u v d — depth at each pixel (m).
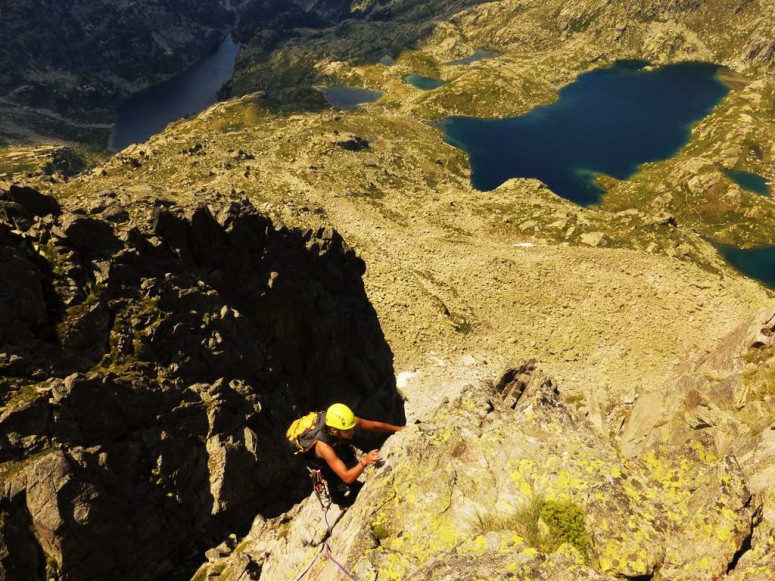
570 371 99.75
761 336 34.44
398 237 145.38
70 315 26.00
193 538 26.44
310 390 43.66
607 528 9.41
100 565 21.98
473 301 118.25
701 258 146.38
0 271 23.95
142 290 29.38
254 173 174.38
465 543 9.48
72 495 21.23
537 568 8.45
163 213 31.69
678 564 8.81
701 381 21.94
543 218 161.50
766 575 7.89
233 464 28.38
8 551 19.67
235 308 35.62
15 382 22.75
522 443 11.88
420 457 11.79
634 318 116.75
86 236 28.23
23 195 28.12
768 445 16.02
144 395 26.02
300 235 45.59
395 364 90.25
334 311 46.03
